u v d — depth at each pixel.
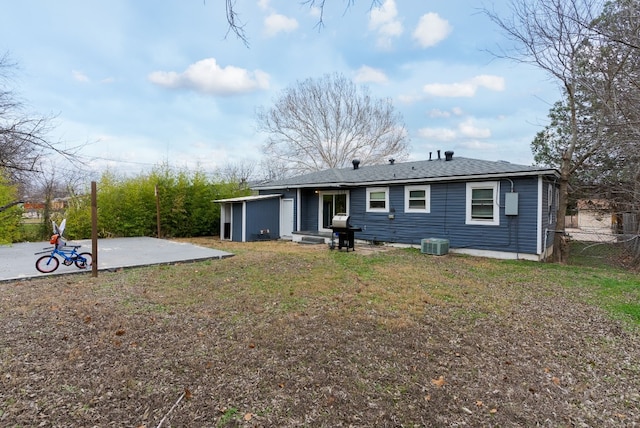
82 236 12.91
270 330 3.83
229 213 14.80
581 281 6.67
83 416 2.30
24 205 12.39
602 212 13.18
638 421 2.39
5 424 2.19
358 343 3.54
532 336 3.86
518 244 9.36
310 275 6.69
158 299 4.94
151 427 2.21
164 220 14.79
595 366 3.20
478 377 2.94
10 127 5.39
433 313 4.55
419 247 11.16
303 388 2.70
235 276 6.53
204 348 3.36
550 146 15.50
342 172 14.71
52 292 5.25
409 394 2.65
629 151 7.39
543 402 2.60
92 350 3.27
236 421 2.29
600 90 7.63
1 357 3.07
